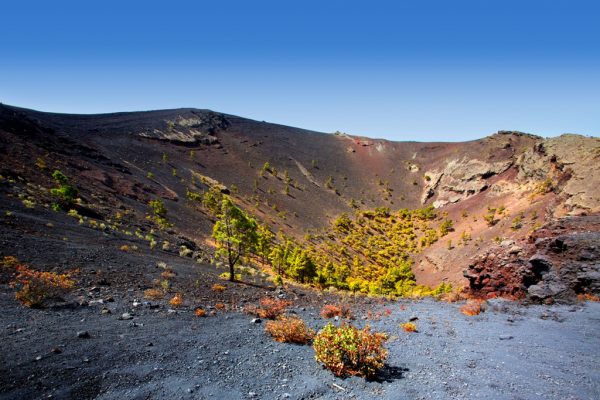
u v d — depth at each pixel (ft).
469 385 30.99
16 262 53.26
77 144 249.55
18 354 27.61
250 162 490.49
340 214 419.74
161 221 161.27
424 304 82.84
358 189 509.35
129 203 182.60
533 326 52.85
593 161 223.10
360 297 96.17
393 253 321.32
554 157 289.53
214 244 175.83
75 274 56.24
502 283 81.35
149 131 443.32
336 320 59.88
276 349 39.50
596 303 59.93
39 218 89.30
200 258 114.73
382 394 28.86
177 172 351.25
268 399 26.91
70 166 196.75
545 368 35.35
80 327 36.45
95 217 123.75
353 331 35.22
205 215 247.50
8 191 104.94
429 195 480.64
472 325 56.75
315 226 370.53
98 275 59.21
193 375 29.71
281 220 352.90
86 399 23.58
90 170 210.79
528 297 70.28
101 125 417.08
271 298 72.90
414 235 357.61
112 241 92.12
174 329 41.42
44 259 59.36
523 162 345.31
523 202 290.56
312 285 135.64
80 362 28.37
